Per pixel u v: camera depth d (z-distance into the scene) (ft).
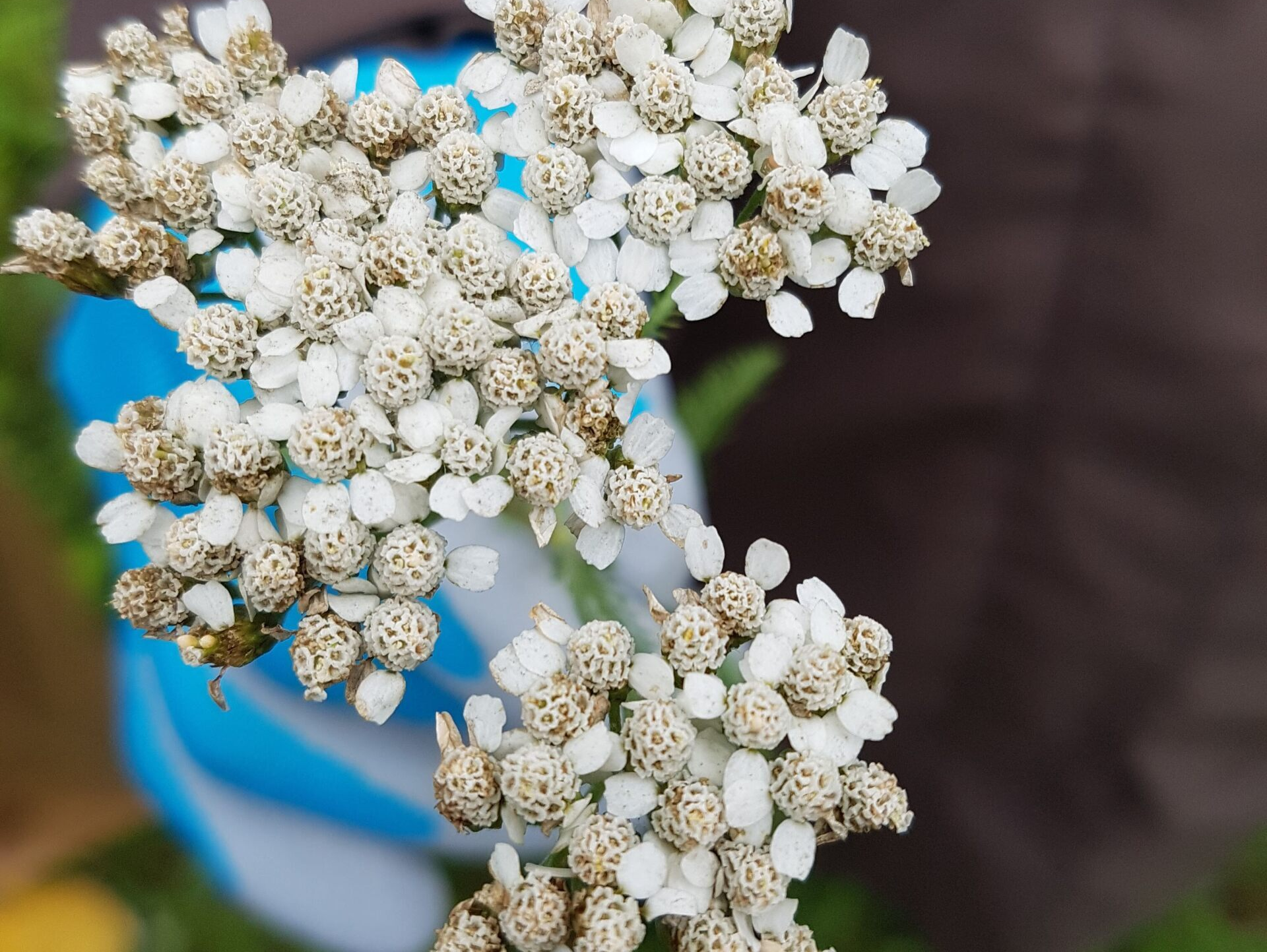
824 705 0.19
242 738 0.24
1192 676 0.26
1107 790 0.27
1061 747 0.27
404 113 0.21
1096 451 0.27
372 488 0.19
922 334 0.28
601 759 0.18
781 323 0.20
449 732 0.18
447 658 0.25
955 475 0.28
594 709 0.19
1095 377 0.26
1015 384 0.27
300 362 0.19
